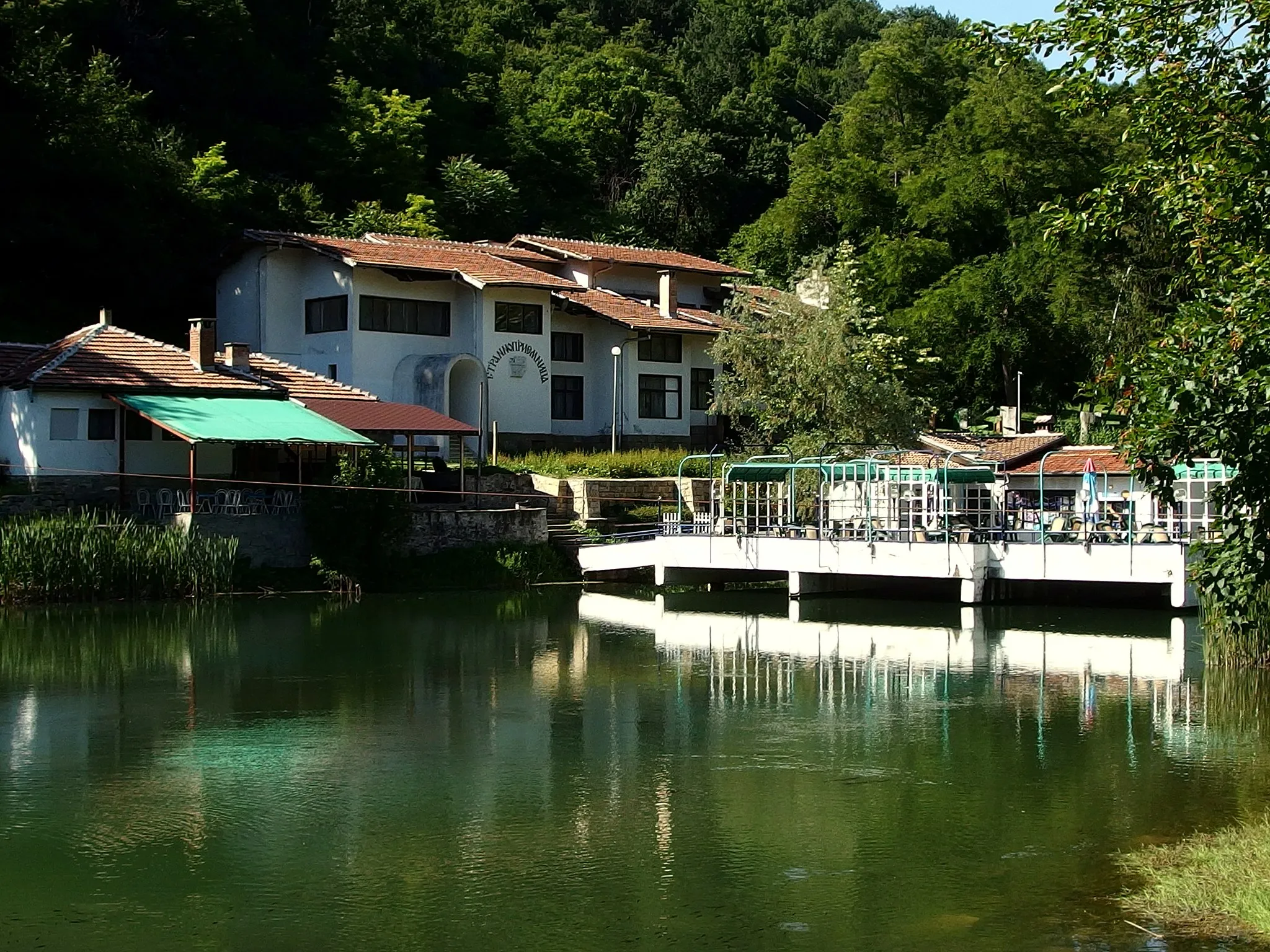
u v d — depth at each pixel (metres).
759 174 103.31
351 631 36.16
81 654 31.86
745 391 54.19
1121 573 38.41
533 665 31.34
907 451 45.44
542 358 60.34
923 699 27.02
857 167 77.38
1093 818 18.03
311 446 47.75
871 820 18.25
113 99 63.25
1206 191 16.42
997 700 26.84
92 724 24.50
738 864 16.52
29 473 42.75
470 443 58.03
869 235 78.00
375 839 17.67
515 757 22.12
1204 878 15.17
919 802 19.09
